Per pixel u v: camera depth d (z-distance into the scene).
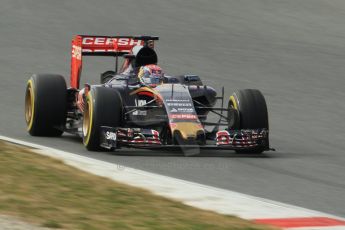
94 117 41.56
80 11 95.12
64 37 84.38
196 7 100.00
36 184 31.67
